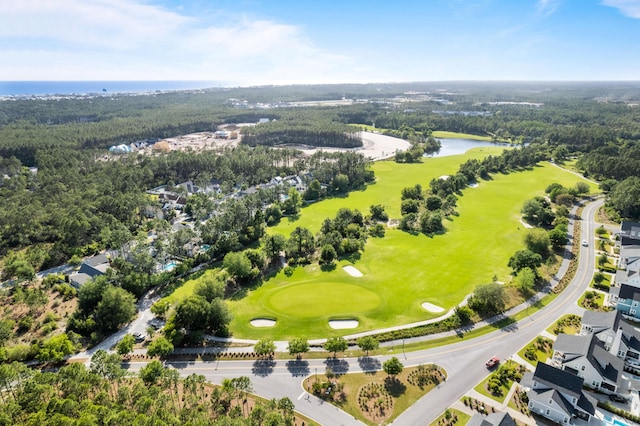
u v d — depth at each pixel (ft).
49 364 310.86
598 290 406.62
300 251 486.38
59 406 230.48
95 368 277.03
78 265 473.26
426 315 363.56
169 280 435.12
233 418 232.53
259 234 538.06
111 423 216.74
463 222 602.03
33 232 524.93
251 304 386.93
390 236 547.08
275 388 278.87
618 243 515.09
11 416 226.17
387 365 282.56
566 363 287.28
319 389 274.98
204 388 278.67
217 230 517.55
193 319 334.03
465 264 464.65
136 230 579.89
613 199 634.43
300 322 355.77
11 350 307.78
